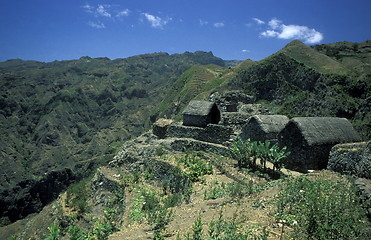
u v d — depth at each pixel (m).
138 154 25.23
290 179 12.58
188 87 109.38
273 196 11.19
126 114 192.25
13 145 135.38
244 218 9.62
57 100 176.62
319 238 6.56
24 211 92.56
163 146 24.88
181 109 98.44
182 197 15.98
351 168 12.46
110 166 26.38
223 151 20.84
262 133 20.09
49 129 147.38
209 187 15.42
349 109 55.81
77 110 176.88
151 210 14.41
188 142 23.59
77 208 20.70
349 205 7.99
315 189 9.55
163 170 20.02
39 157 128.25
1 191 91.38
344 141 16.50
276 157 15.62
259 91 74.19
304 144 16.20
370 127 42.19
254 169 16.97
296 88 68.75
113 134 166.38
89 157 132.75
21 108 168.50
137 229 12.08
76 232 10.68
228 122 26.25
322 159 16.03
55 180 103.69
